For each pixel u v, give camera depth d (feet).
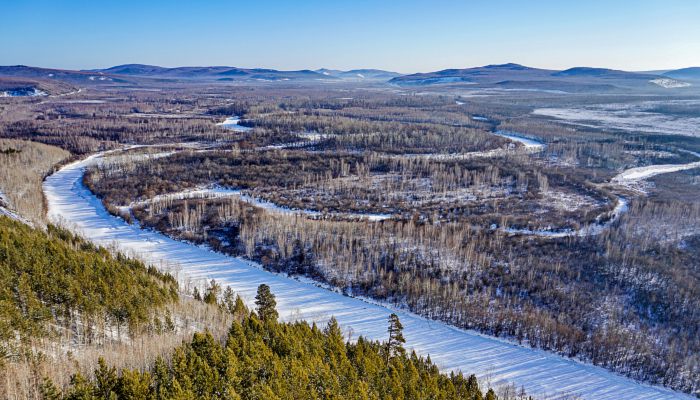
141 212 438.81
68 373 150.92
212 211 433.89
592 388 230.68
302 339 191.72
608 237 384.06
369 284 322.75
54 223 393.50
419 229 391.45
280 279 333.01
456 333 273.95
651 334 269.23
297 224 395.55
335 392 149.07
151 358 164.96
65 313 191.01
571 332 263.29
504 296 305.32
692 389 231.30
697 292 298.76
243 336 176.45
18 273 204.13
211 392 141.28
